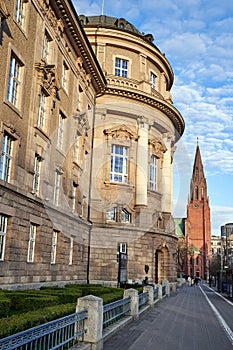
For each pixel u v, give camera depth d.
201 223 119.94
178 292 38.47
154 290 22.33
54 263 23.03
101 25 36.00
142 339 11.05
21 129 18.61
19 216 17.91
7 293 13.49
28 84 19.50
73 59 27.25
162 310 19.30
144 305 19.12
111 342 10.30
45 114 21.81
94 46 36.09
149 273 32.91
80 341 8.85
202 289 52.50
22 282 18.17
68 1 23.27
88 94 30.95
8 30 17.28
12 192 17.17
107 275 30.09
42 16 21.36
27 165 19.06
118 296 14.79
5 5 16.70
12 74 18.22
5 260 16.88
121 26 39.03
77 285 23.70
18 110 18.25
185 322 15.52
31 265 19.30
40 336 6.34
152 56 38.03
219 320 17.11
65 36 25.36
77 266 27.16
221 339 12.07
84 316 8.87
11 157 17.91
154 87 39.09
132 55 36.94
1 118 16.64
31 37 19.91
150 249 33.53
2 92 16.70
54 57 23.27
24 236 18.42
